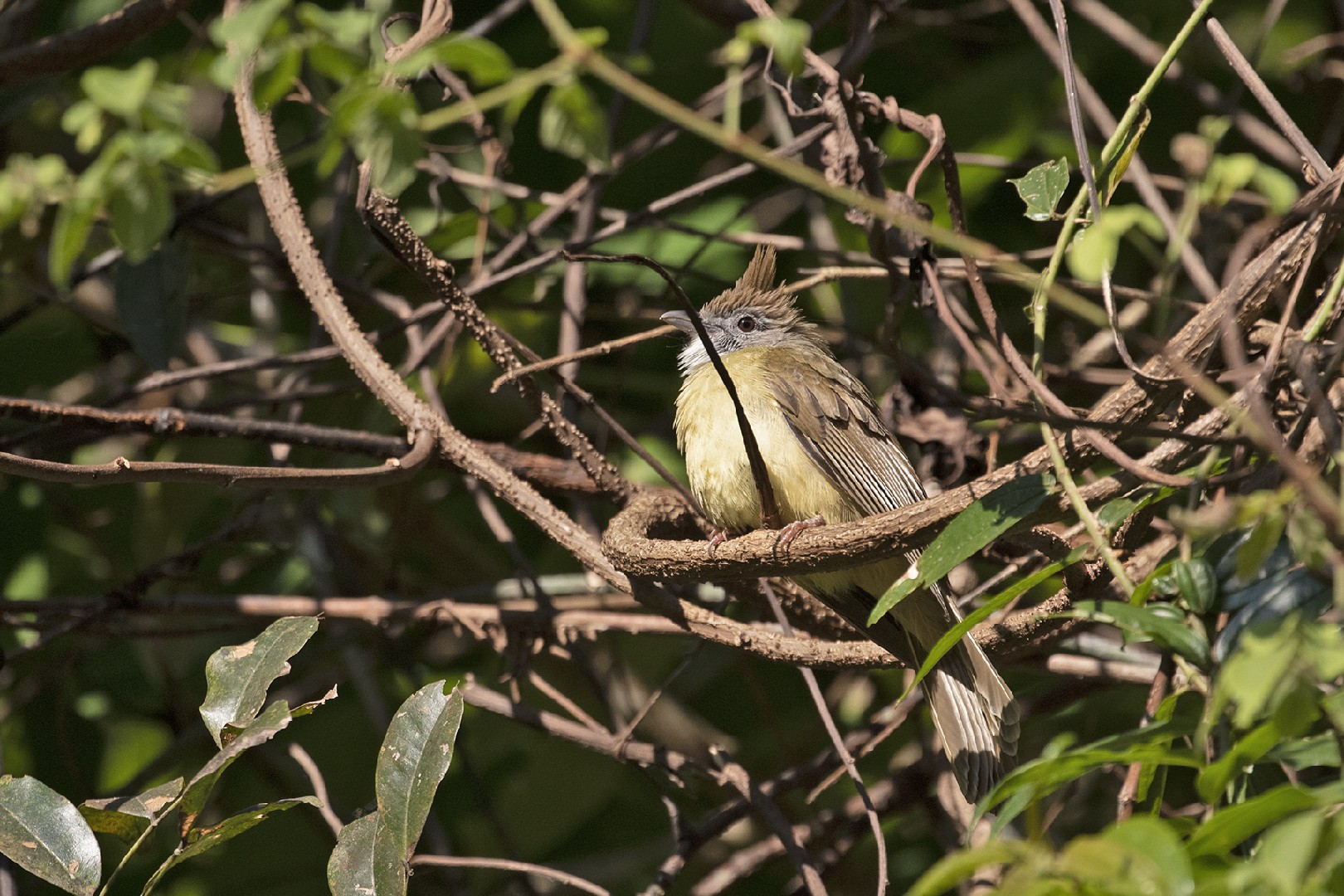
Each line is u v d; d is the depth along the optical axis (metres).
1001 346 8.16
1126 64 12.40
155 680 12.28
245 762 11.80
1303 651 4.26
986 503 6.29
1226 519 4.55
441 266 8.76
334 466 11.73
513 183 13.07
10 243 10.87
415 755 6.83
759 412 9.78
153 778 10.91
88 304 12.48
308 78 9.81
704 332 7.30
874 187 8.97
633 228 10.87
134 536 12.73
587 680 10.66
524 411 12.73
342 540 12.46
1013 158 11.86
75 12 11.38
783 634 9.02
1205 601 6.13
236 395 12.66
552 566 12.61
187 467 7.57
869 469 9.68
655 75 13.12
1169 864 4.05
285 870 11.80
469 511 13.11
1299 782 7.55
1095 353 10.94
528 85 5.25
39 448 10.60
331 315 9.16
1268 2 12.28
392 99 5.18
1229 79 12.53
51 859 6.59
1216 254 11.00
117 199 5.23
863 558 7.01
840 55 10.77
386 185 5.30
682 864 9.31
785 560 7.20
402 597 11.56
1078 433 6.95
